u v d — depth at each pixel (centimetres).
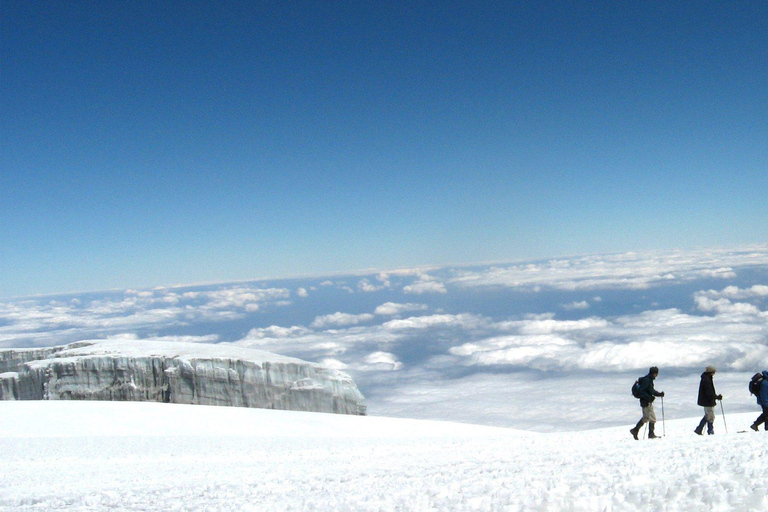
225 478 1398
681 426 2450
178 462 2009
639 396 1599
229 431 4100
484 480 888
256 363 7181
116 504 1091
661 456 946
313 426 4638
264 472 1496
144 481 1453
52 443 2955
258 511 855
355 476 1211
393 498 823
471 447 1961
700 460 832
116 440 3111
